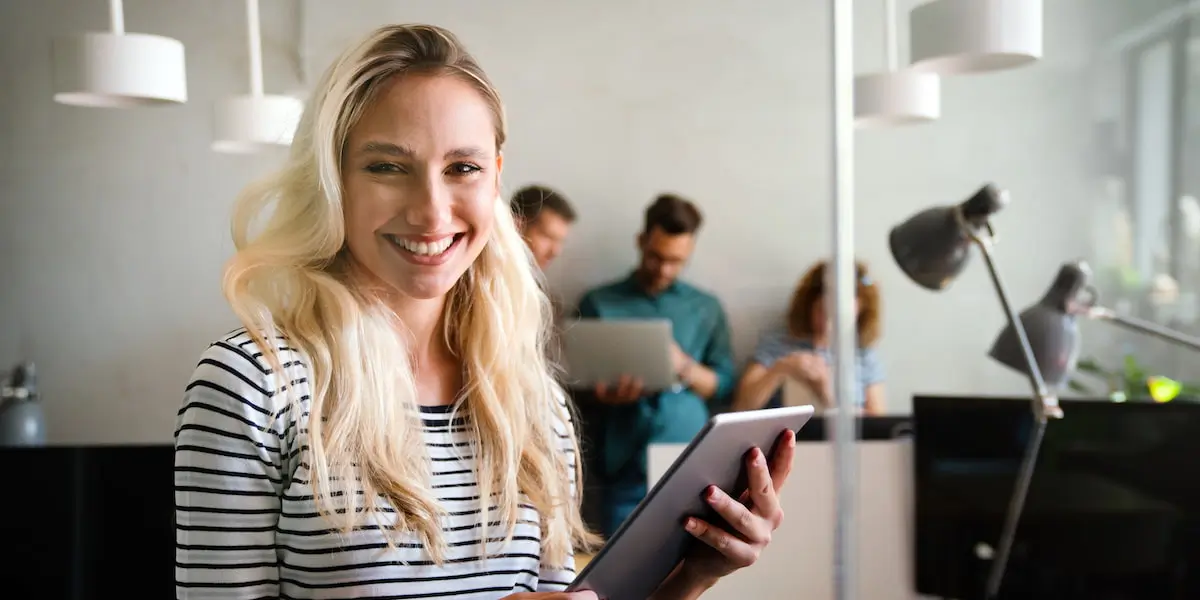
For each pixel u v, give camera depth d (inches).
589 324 84.7
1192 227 74.4
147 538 53.2
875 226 73.1
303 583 25.4
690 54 102.9
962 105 74.4
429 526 26.5
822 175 104.9
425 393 29.3
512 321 30.7
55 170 91.2
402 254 26.4
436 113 25.9
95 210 91.5
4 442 84.8
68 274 91.9
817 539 51.6
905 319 68.2
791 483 51.6
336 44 84.2
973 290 68.6
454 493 28.0
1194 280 75.0
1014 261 73.9
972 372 67.8
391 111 25.9
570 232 100.3
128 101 68.1
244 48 84.8
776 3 104.0
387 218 26.1
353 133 26.3
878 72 59.4
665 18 102.0
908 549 49.6
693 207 97.0
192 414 24.8
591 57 100.1
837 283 47.3
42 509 52.9
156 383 92.4
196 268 92.0
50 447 53.2
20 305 92.0
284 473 25.7
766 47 104.0
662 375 83.4
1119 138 75.7
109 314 91.9
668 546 28.1
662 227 95.7
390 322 28.3
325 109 26.0
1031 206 75.4
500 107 27.8
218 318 92.5
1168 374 65.1
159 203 91.4
